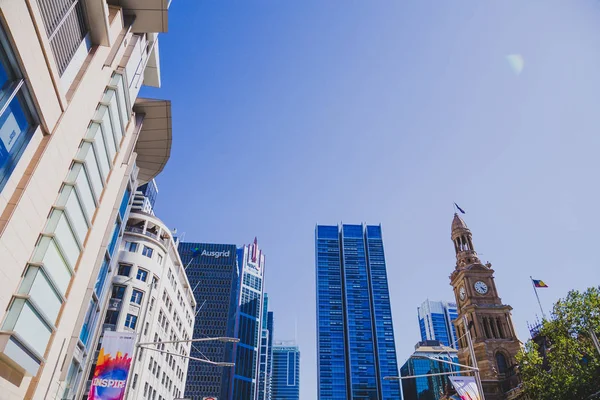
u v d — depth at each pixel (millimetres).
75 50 23938
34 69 18875
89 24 25219
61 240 22641
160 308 78938
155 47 39844
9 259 18547
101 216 30203
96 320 37844
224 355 197250
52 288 22281
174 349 87875
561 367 44406
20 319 19156
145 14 32000
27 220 19688
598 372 40719
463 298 90250
